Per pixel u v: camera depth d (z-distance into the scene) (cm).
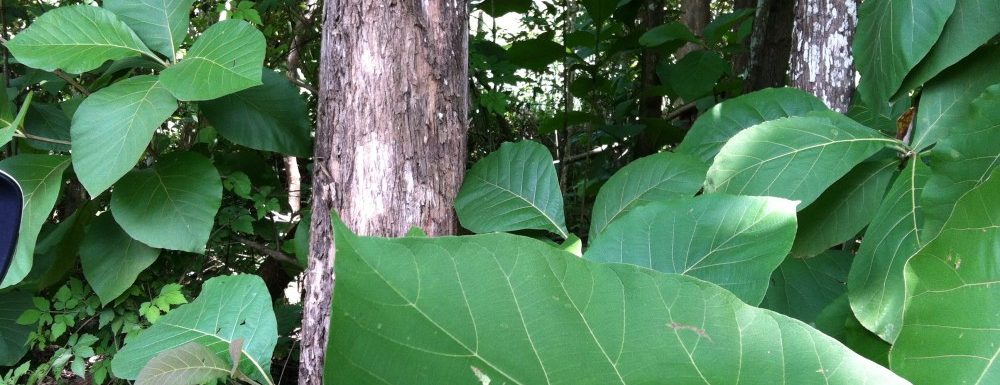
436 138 112
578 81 237
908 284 33
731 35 282
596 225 105
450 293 21
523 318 21
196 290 155
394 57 108
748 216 67
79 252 135
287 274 190
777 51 212
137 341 98
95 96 113
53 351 171
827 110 86
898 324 66
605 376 22
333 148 112
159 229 125
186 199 127
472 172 118
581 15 298
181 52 156
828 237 81
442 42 113
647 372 22
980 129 67
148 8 131
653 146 232
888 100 81
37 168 123
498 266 22
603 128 226
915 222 68
